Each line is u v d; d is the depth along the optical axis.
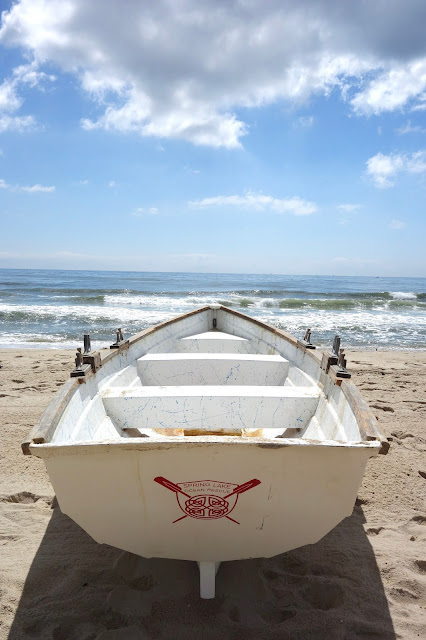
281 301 21.14
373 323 14.77
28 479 3.41
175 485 1.75
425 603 2.18
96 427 2.60
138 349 4.25
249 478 1.73
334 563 2.46
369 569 2.42
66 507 1.81
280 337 4.63
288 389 3.13
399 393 6.04
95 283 36.72
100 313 15.92
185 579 2.27
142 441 1.61
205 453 1.66
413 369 7.70
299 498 1.80
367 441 1.73
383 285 44.50
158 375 4.05
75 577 2.30
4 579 2.28
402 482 3.45
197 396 2.94
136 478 1.73
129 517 1.85
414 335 12.60
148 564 2.40
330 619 2.03
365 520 2.93
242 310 18.48
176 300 21.52
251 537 1.93
